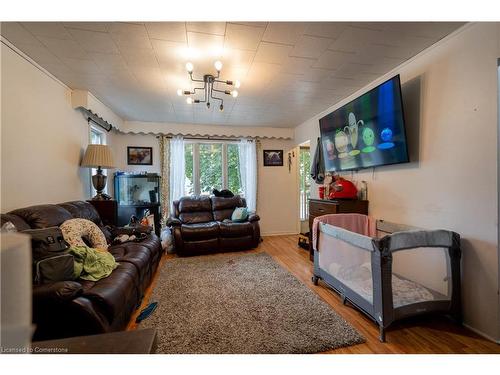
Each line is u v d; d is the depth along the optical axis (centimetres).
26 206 222
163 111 413
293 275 303
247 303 231
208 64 248
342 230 222
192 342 174
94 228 240
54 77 270
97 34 194
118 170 470
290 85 304
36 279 149
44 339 139
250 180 529
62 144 285
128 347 78
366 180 312
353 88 315
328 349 166
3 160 195
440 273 204
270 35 198
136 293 218
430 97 221
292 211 562
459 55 195
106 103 368
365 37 202
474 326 187
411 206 245
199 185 523
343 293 225
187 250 383
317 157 427
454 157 201
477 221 185
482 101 180
